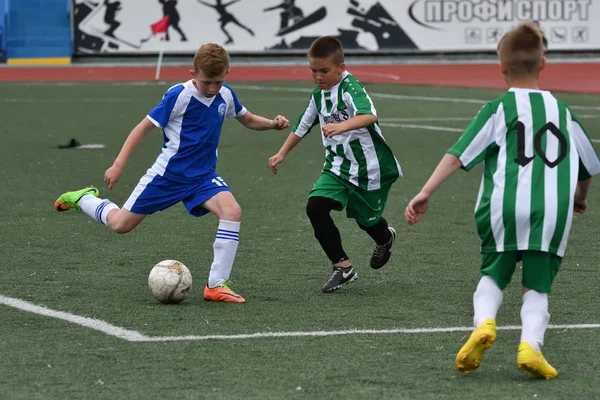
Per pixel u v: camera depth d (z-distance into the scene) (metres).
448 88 72.12
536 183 12.30
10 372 12.89
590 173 12.92
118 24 93.44
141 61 94.00
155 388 12.22
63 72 87.31
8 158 37.44
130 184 31.88
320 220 17.77
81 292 17.58
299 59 94.12
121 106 60.06
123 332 14.85
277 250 21.62
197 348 14.02
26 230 23.72
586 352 13.87
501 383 12.42
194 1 93.25
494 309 12.43
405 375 12.77
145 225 24.58
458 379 12.59
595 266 19.94
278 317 15.90
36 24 95.31
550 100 12.66
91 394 12.00
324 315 16.06
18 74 85.56
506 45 12.81
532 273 12.53
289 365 13.20
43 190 30.17
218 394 11.97
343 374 12.80
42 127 48.81
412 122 51.50
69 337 14.59
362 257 21.00
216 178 17.50
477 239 22.91
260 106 59.38
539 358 12.26
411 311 16.34
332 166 18.08
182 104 16.92
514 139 12.49
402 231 23.92
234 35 93.94
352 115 17.80
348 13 93.81
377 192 18.20
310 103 18.42
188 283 16.78
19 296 17.22
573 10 93.12
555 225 12.28
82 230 23.77
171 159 17.14
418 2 93.62
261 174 34.00
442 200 28.66
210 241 22.69
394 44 94.19
